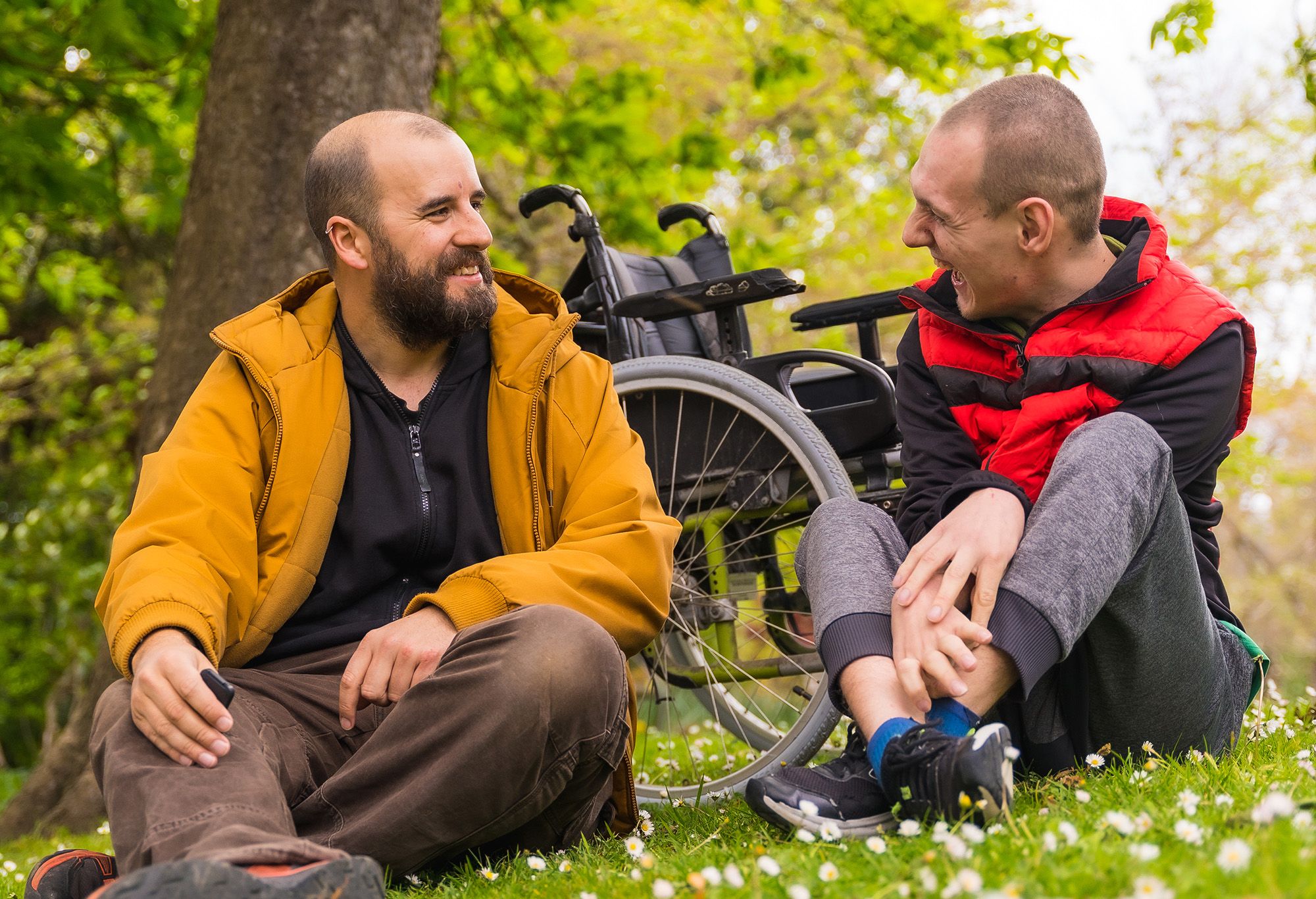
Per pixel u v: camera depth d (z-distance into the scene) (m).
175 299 4.02
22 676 10.40
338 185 1.98
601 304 3.12
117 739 1.56
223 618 1.75
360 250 1.99
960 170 1.83
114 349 9.89
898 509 2.09
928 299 2.02
